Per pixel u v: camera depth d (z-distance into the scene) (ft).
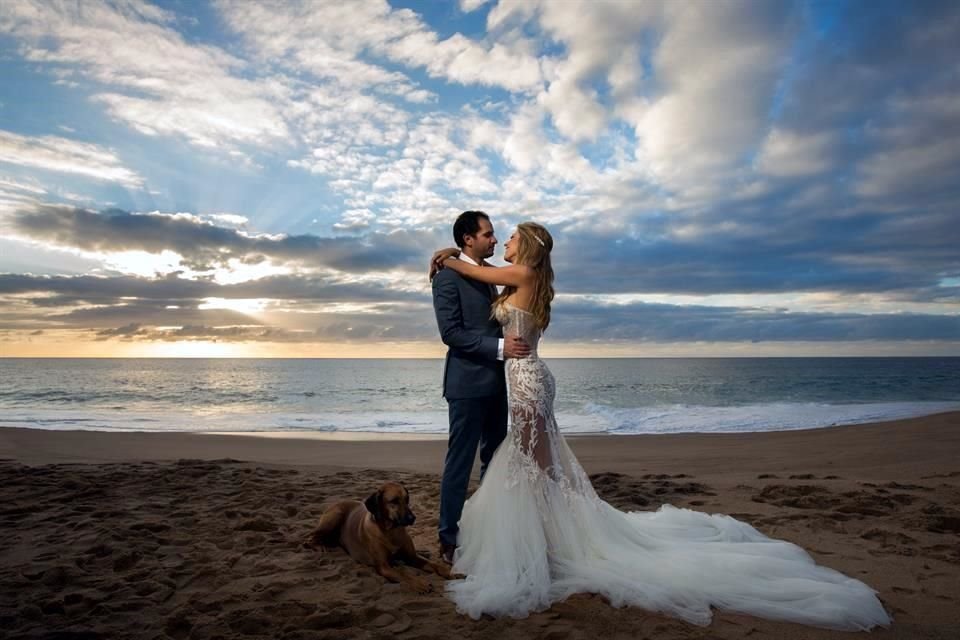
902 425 41.78
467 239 12.64
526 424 11.63
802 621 9.27
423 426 53.21
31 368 279.49
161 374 203.31
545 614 9.68
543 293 12.07
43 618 9.77
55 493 20.40
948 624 9.37
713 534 12.86
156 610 10.11
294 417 61.82
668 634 8.84
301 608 9.97
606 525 11.48
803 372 212.23
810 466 28.48
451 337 12.03
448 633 9.03
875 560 12.75
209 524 15.97
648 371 227.40
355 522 12.81
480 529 11.67
